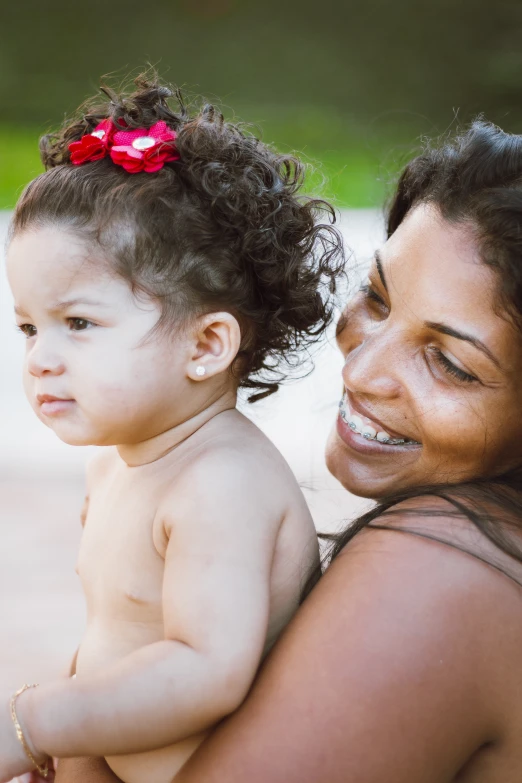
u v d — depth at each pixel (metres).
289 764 1.46
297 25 21.91
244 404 2.09
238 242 1.84
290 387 6.54
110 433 1.75
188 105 2.14
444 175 1.75
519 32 19.97
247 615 1.56
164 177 1.80
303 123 17.22
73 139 1.95
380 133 14.83
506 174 1.67
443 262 1.66
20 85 18.53
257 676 1.59
